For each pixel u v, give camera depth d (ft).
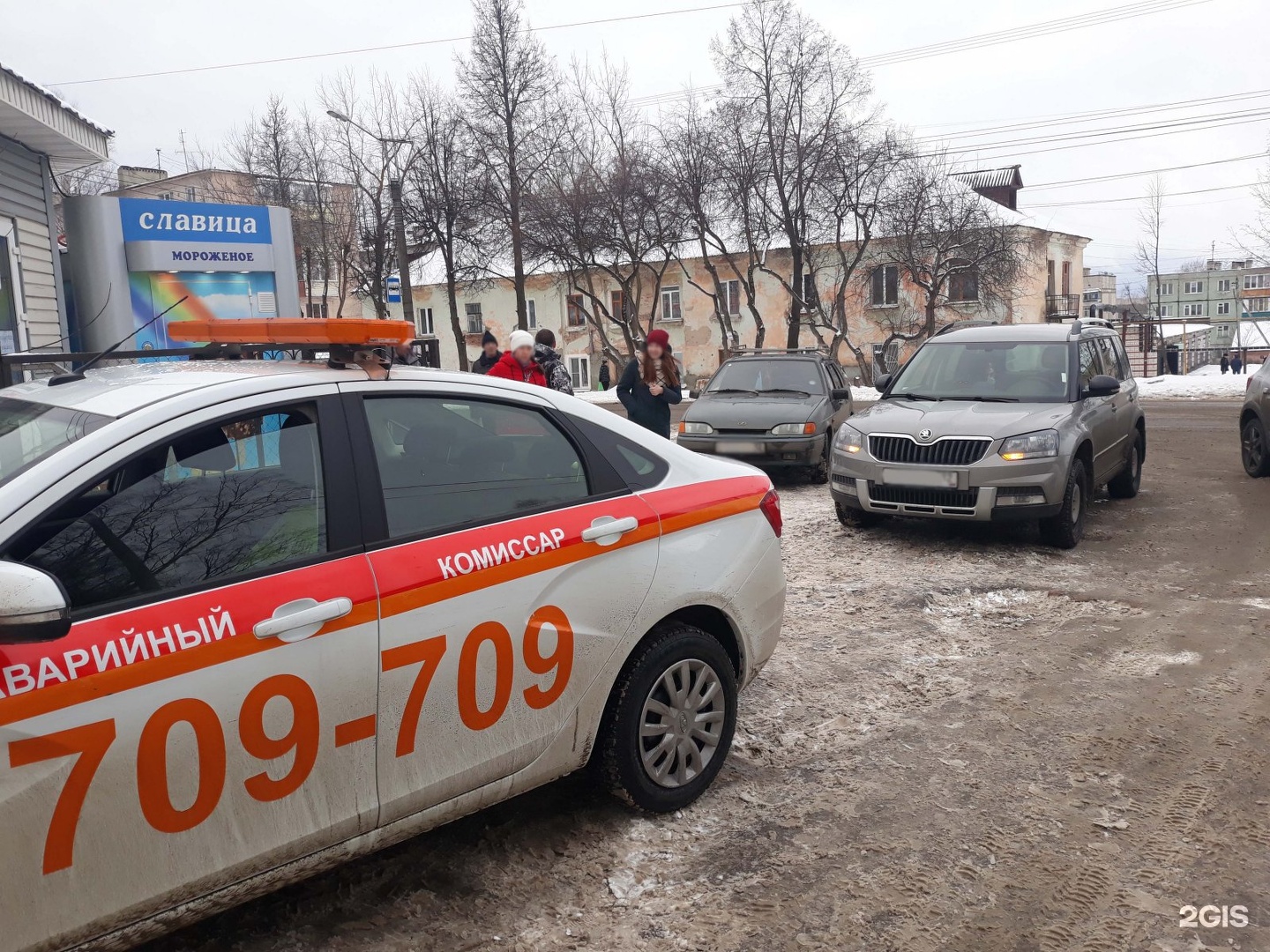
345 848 8.66
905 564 23.59
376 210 103.81
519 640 9.71
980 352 28.48
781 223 104.99
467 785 9.47
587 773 11.30
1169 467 39.75
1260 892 9.91
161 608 7.58
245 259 38.09
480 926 9.41
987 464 23.76
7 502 7.23
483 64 97.66
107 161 39.29
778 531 12.95
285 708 8.05
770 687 15.72
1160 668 16.28
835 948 9.12
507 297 152.15
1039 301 137.49
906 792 12.14
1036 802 11.83
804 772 12.69
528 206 102.22
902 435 24.94
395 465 9.39
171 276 36.52
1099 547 25.18
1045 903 9.78
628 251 105.19
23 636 6.42
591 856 10.65
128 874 7.32
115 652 7.25
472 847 10.80
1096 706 14.75
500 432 10.38
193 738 7.55
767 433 35.96
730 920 9.53
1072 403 26.09
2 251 33.96
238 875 7.95
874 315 127.65
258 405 8.68
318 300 143.64
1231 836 10.98
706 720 11.87
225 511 8.28
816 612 19.86
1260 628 18.21
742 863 10.55
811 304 107.24
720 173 101.65
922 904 9.80
